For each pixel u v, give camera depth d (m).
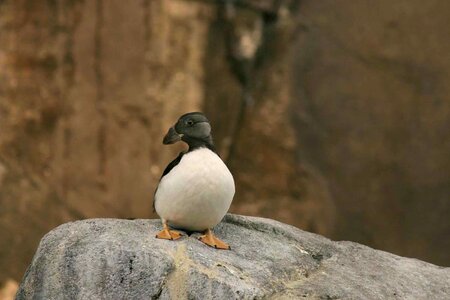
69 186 15.64
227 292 7.19
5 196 15.45
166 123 15.56
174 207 7.57
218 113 15.84
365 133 16.31
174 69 15.53
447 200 16.39
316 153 16.19
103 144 15.63
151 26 15.41
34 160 15.60
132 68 15.48
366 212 16.33
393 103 16.34
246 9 15.85
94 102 15.56
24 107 15.52
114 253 7.34
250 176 16.06
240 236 8.14
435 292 8.06
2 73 15.45
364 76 16.28
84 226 7.78
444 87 16.33
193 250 7.49
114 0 15.41
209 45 15.67
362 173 16.31
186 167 7.48
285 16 16.06
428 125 16.36
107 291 7.21
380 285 7.94
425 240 16.44
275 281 7.56
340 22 16.22
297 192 16.11
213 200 7.52
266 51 16.06
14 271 15.39
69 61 15.52
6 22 15.38
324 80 16.19
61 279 7.34
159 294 7.19
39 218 15.55
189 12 15.52
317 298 7.52
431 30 16.33
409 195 16.39
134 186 15.64
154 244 7.46
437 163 16.39
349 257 8.35
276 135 16.05
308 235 8.60
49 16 15.44
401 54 16.31
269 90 16.03
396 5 16.30
